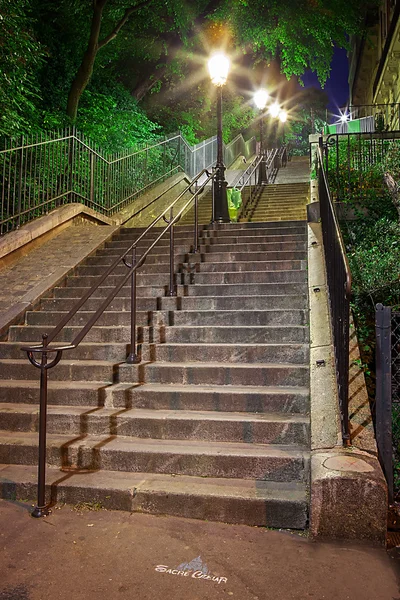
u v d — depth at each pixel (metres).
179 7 16.11
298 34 17.55
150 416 4.32
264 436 4.07
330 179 8.93
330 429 3.79
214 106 26.28
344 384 3.62
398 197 6.81
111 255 8.30
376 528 3.04
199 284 6.79
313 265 6.55
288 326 5.45
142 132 17.22
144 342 5.69
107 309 6.50
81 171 10.66
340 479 3.09
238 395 4.46
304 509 3.27
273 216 13.38
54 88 14.88
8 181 8.30
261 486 3.56
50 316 6.34
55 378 5.20
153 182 14.38
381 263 5.92
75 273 7.66
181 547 3.03
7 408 4.69
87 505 3.58
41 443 3.51
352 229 7.77
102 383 5.02
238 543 3.09
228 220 10.23
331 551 2.98
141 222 12.84
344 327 3.73
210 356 5.24
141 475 3.83
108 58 17.97
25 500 3.72
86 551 2.98
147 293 6.72
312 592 2.57
